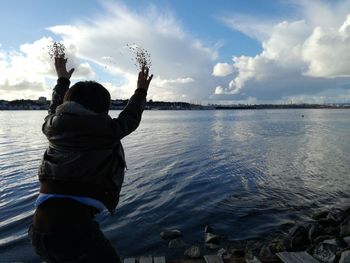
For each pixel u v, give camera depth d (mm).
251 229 11938
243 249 10320
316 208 14359
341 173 21672
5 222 12453
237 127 72062
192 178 19953
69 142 3092
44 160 3164
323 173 21688
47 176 3086
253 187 17844
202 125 79875
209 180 19453
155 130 62031
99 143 3115
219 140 43406
